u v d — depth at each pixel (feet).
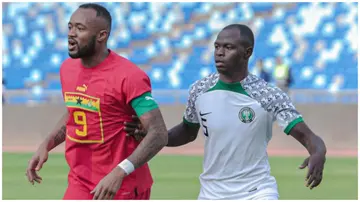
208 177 28.09
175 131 29.78
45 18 149.79
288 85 127.75
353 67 141.49
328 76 141.08
